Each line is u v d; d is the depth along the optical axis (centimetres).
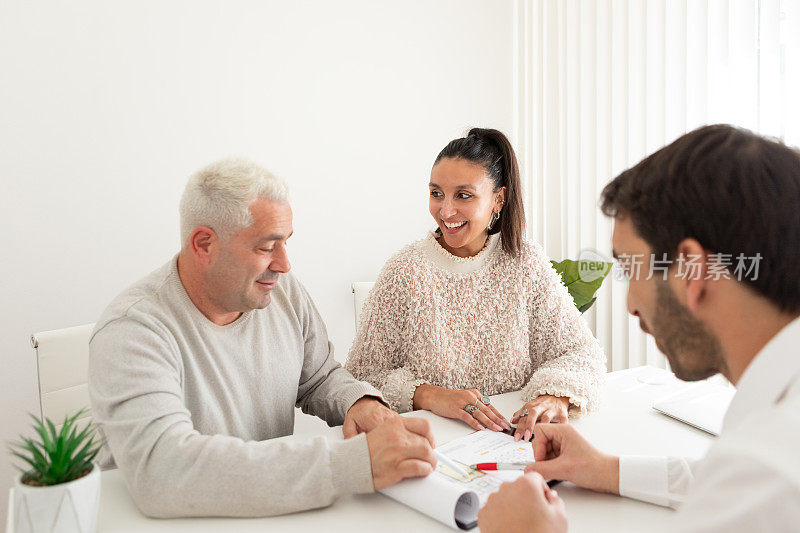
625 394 143
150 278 118
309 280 269
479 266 155
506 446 112
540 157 291
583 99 262
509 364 153
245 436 124
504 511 73
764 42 193
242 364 124
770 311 58
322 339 145
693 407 128
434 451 99
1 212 210
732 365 61
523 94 303
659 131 229
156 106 233
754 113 198
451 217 145
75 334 154
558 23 274
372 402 127
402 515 88
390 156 283
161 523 87
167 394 101
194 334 116
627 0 239
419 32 284
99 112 223
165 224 238
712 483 44
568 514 87
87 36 219
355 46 270
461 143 147
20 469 79
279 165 259
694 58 215
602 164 254
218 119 245
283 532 84
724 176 58
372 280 284
